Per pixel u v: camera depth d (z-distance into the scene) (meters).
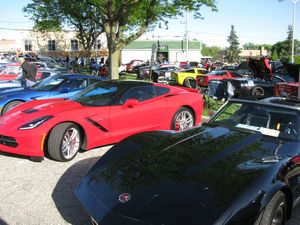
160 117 6.96
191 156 3.54
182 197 2.94
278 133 4.24
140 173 3.36
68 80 9.15
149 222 2.79
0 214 3.97
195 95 7.71
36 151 5.56
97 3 17.47
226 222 2.70
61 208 4.12
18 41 65.56
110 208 3.02
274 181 3.09
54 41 63.88
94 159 5.99
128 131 6.51
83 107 6.11
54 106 6.17
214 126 4.61
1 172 5.32
